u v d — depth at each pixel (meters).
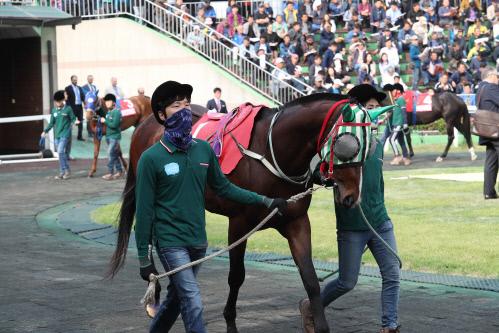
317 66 27.16
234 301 6.66
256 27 28.75
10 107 27.28
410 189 15.62
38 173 20.94
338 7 30.03
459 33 29.12
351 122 5.62
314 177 6.20
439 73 28.11
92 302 7.87
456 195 14.57
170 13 28.02
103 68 28.81
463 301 7.61
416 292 7.98
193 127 7.12
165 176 5.33
